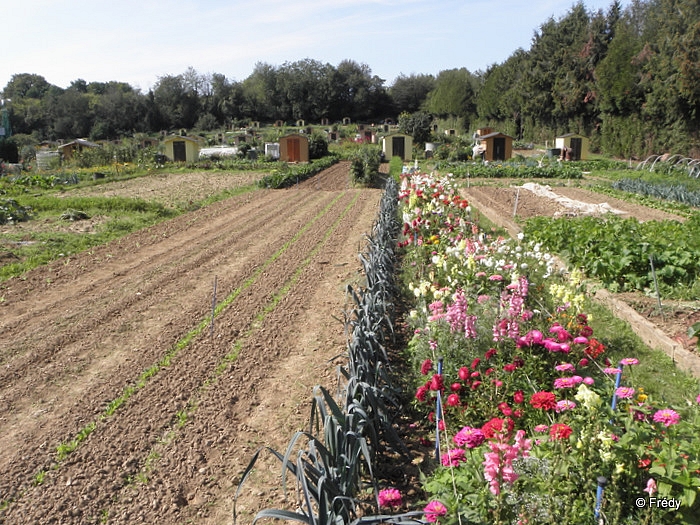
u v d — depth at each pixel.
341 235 15.41
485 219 17.53
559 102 61.56
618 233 11.40
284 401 6.19
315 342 7.80
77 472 4.96
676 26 41.81
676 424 4.04
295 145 51.06
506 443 3.43
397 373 6.42
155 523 4.39
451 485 3.90
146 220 18.53
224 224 17.62
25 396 6.35
